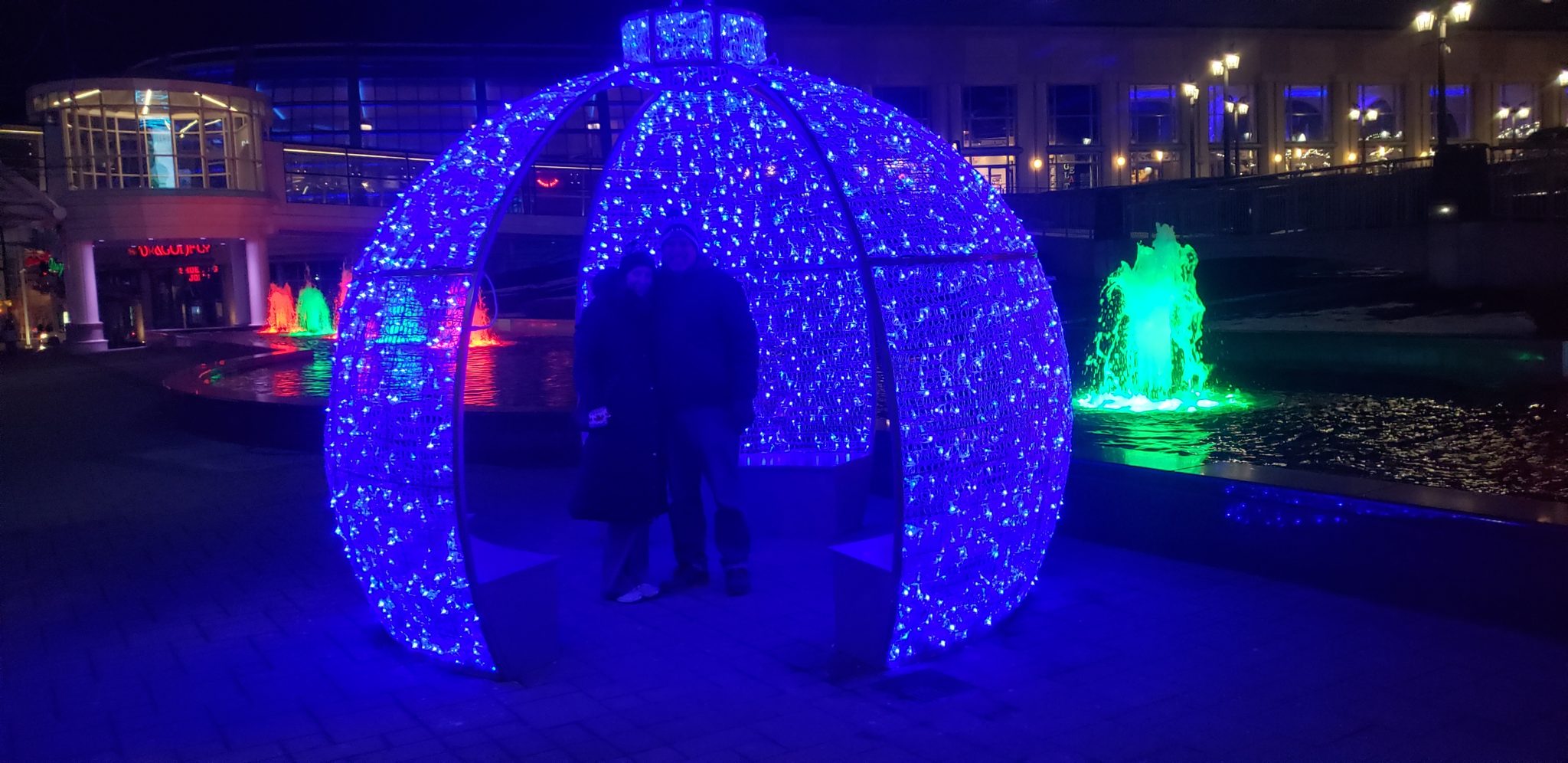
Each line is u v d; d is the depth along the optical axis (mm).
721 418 5328
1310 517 5074
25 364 26281
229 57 54250
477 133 4617
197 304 37500
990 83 52750
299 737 3725
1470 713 3646
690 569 5445
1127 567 5473
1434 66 56750
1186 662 4188
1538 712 3641
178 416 12188
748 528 6062
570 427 8875
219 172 32438
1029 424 4477
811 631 4688
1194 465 5762
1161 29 53594
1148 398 10742
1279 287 22828
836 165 4113
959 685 4012
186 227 31516
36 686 4289
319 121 53188
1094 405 10469
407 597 4270
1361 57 55906
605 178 6887
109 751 3658
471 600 4055
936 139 4895
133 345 31844
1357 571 4926
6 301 38562
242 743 3686
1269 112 55156
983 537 4273
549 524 6887
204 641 4793
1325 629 4500
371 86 53656
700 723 3738
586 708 3908
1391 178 23328
